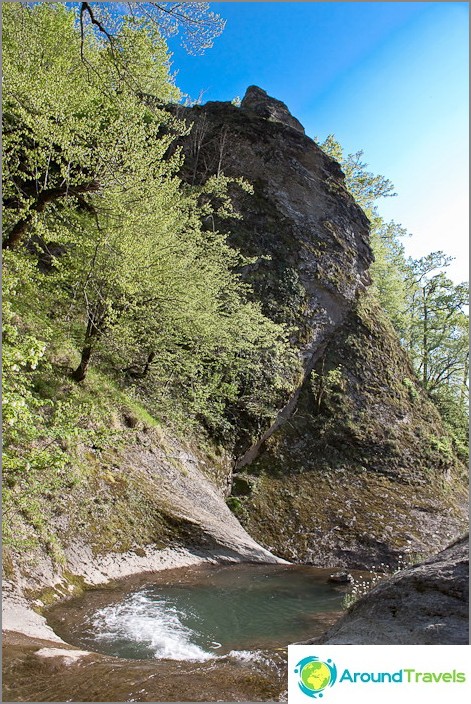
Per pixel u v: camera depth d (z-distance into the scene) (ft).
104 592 33.96
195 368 57.52
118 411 50.98
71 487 39.19
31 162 40.16
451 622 16.53
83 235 43.19
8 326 23.35
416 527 61.67
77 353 52.16
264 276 80.94
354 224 94.89
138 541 41.93
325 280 84.89
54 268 50.85
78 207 47.65
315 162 95.20
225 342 60.49
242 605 34.94
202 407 61.46
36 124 37.99
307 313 81.56
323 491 65.26
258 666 19.77
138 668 19.65
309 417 73.92
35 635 23.77
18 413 22.41
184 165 88.43
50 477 37.32
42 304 46.50
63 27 52.60
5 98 36.50
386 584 19.62
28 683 17.71
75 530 37.06
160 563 41.68
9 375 23.43
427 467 73.72
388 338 88.84
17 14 46.88
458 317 118.21
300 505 62.44
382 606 18.49
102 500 41.42
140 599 33.65
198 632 28.48
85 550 36.68
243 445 67.31
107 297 45.03
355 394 78.02
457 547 21.08
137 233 44.04
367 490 66.80
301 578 45.37
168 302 49.21
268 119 96.63
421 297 127.24
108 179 40.88
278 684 17.88
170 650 25.12
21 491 33.19
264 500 62.23
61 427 29.86
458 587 17.67
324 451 70.64
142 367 59.31
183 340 57.41
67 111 41.22
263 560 49.65
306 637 28.60
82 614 29.40
